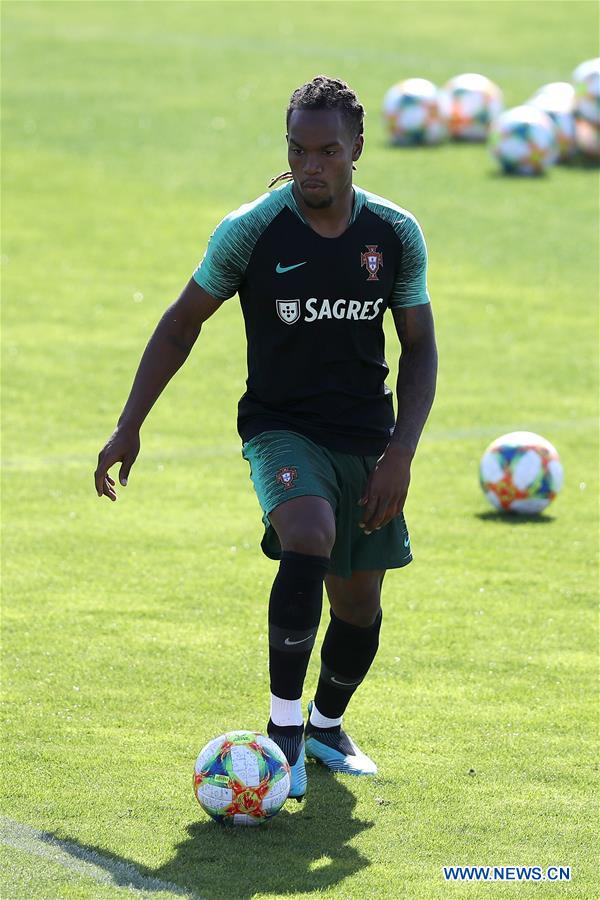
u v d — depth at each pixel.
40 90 86.94
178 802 16.61
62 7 112.38
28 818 16.06
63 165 71.62
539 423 39.19
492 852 15.57
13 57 95.38
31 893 14.20
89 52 97.25
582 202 68.00
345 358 16.64
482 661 22.12
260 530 29.47
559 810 16.73
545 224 64.06
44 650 22.06
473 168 73.81
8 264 55.81
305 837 15.82
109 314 49.84
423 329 17.20
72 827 15.85
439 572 26.91
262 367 16.83
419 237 16.75
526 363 45.31
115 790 16.91
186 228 61.91
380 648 22.61
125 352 45.31
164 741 18.52
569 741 18.97
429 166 73.81
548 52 98.62
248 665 21.52
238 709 19.72
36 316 49.19
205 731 18.89
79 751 18.11
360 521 16.97
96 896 14.16
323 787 17.30
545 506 31.17
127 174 70.50
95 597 24.83
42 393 40.62
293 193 16.38
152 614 23.94
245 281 16.58
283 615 15.89
